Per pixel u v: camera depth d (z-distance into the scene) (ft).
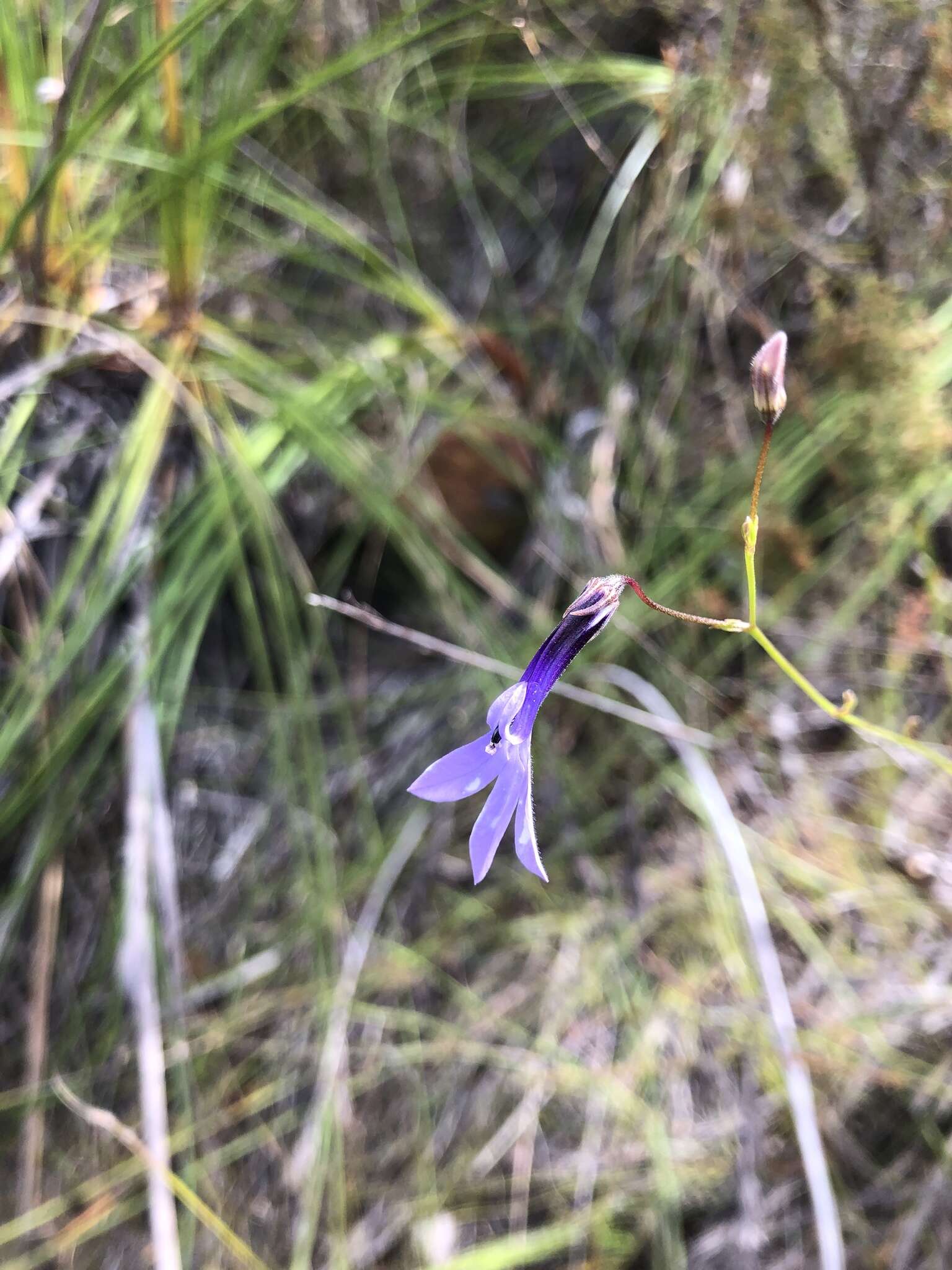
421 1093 0.63
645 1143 0.61
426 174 0.76
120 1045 0.63
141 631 0.64
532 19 0.70
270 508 0.63
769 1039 0.61
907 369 0.63
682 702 0.69
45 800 0.64
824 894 0.65
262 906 0.67
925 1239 0.58
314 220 0.66
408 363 0.70
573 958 0.65
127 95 0.56
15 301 0.65
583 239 0.76
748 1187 0.59
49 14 0.65
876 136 0.63
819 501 0.71
